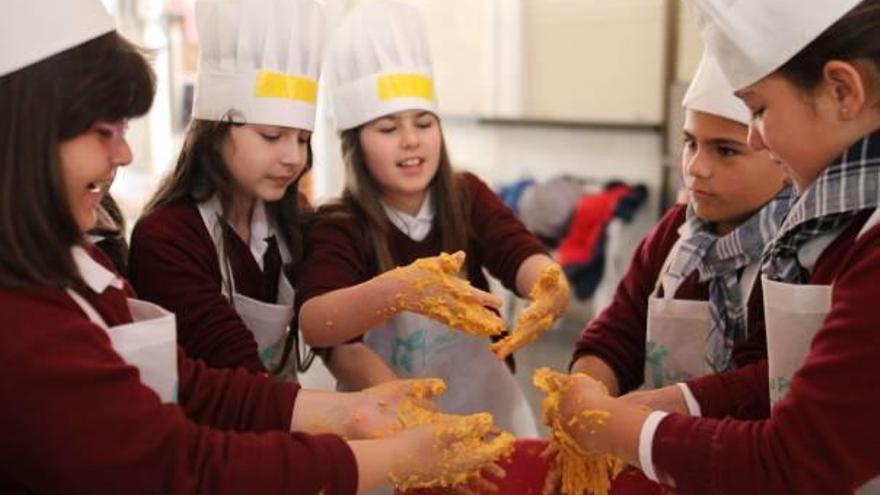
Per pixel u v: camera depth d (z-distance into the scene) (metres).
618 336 1.14
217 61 1.11
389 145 1.20
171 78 3.41
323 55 1.20
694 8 0.79
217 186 1.12
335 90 1.25
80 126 0.66
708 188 0.98
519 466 1.00
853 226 0.71
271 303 1.22
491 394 1.36
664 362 1.06
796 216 0.75
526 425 1.43
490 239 1.33
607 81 3.60
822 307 0.73
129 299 0.83
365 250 1.21
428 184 1.27
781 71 0.69
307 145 1.16
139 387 0.66
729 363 0.99
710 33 0.76
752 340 0.96
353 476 0.72
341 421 0.88
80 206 0.69
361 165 1.24
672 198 3.42
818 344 0.65
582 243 3.43
